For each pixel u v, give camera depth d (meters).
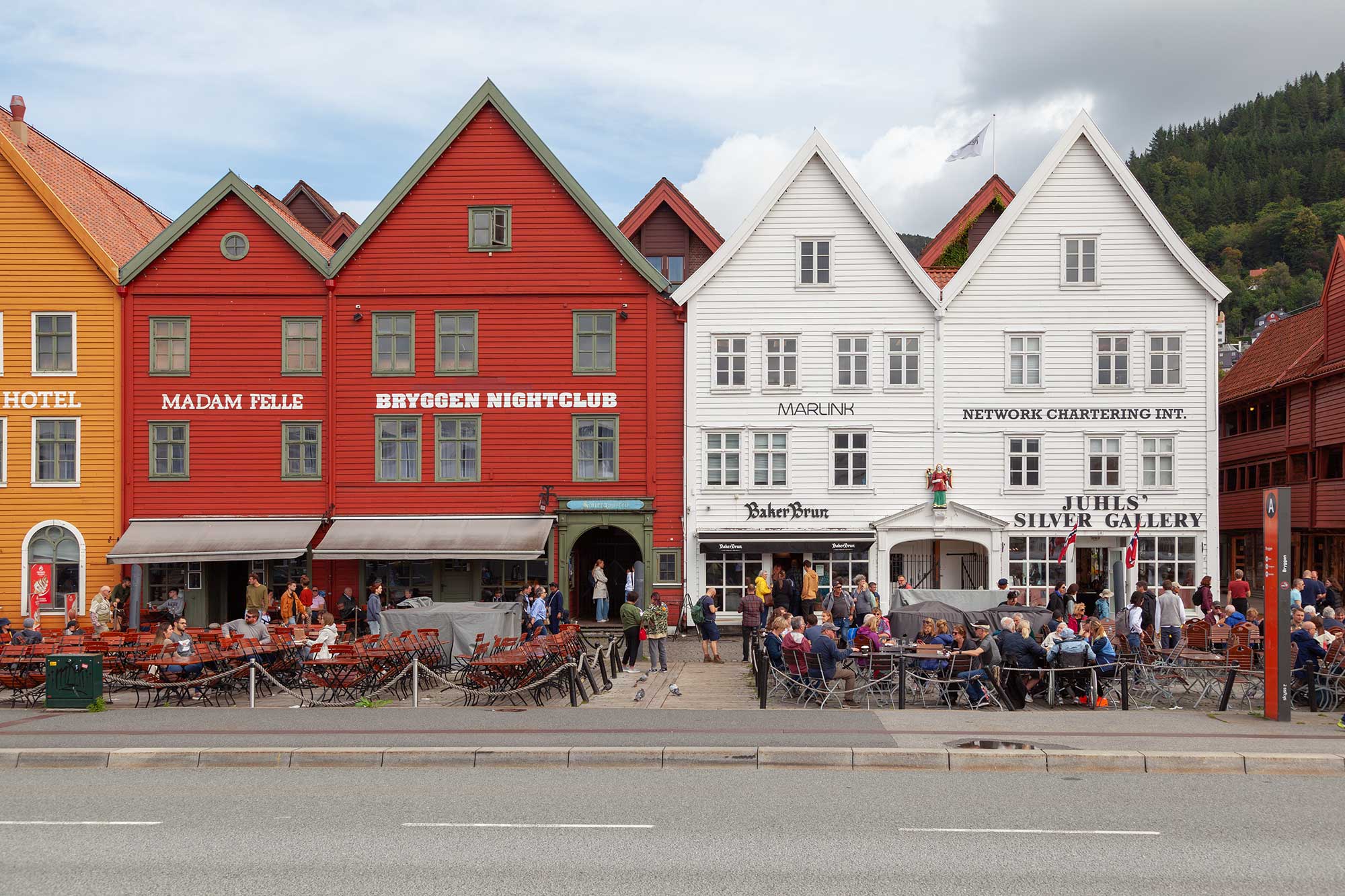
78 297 33.59
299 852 10.37
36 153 36.38
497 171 33.81
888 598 32.94
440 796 12.70
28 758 14.72
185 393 33.66
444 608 25.05
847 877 9.55
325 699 20.23
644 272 33.44
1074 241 33.31
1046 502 32.97
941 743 14.98
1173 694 19.89
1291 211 154.12
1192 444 32.97
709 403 33.38
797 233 33.47
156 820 11.60
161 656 20.20
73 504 33.38
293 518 33.38
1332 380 38.41
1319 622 22.11
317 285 33.81
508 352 33.66
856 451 33.31
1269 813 11.78
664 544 33.38
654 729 16.16
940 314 33.03
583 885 9.35
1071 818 11.57
